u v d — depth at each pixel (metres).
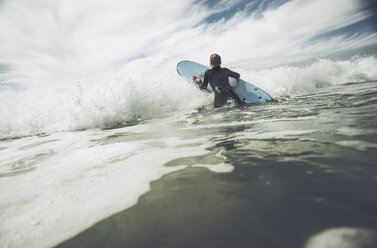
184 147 1.64
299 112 2.26
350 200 0.72
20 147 2.52
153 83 4.41
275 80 4.23
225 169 1.11
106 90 3.89
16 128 3.55
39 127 3.53
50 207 0.97
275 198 0.79
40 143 2.62
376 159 0.96
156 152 1.60
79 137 2.71
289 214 0.69
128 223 0.77
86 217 0.85
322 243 0.56
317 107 2.36
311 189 0.81
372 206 0.67
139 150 1.73
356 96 2.65
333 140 1.26
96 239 0.71
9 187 1.27
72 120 3.48
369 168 0.89
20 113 3.72
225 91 3.64
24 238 0.77
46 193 1.12
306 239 0.58
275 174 0.97
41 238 0.76
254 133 1.74
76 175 1.33
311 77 4.34
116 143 2.12
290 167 1.02
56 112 3.71
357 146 1.12
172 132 2.29
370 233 0.57
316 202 0.73
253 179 0.96
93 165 1.48
